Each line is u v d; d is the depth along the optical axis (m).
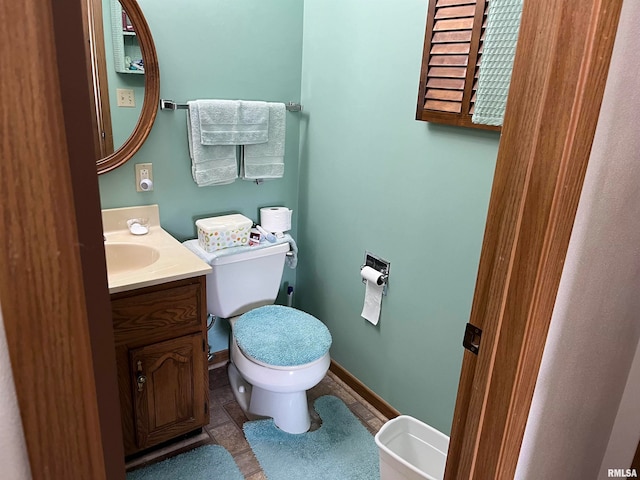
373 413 2.17
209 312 2.12
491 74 1.38
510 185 0.81
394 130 1.83
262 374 1.85
